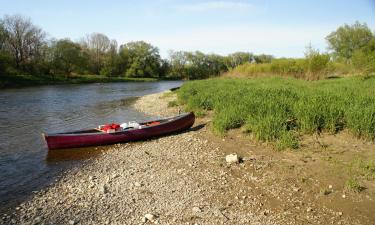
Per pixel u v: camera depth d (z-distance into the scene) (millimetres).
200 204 7465
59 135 12047
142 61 89938
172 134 14383
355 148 10070
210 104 19141
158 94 34250
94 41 85375
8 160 11219
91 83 64812
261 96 16688
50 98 32719
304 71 35344
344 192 7594
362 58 32344
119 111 22984
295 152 10195
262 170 9203
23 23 63781
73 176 9555
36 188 8719
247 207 7289
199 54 104625
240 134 12781
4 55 55219
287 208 7164
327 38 65562
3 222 6797
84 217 6926
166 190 8234
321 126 11867
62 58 68250
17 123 18297
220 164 9867
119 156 11375
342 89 19250
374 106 11875
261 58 106875
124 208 7305
